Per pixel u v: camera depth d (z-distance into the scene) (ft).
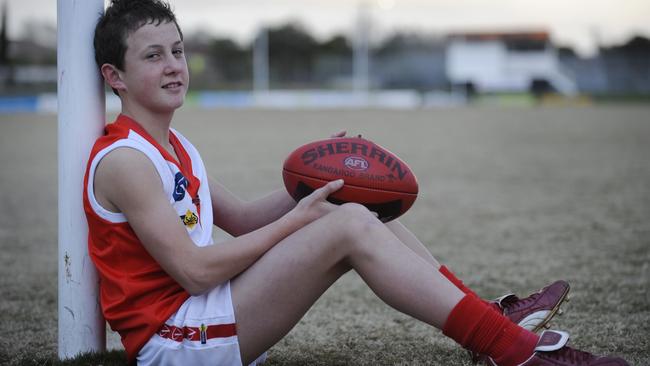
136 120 6.93
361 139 7.60
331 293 11.60
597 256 13.80
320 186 7.24
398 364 8.05
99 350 7.73
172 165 6.73
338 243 6.39
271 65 164.35
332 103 113.70
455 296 6.23
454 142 42.78
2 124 62.95
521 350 6.23
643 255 13.79
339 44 169.27
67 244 7.50
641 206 19.79
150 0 6.95
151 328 6.42
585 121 62.75
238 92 127.34
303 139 44.65
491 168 29.99
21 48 142.82
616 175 27.04
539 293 7.32
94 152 6.59
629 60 138.41
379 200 7.26
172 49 6.95
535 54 138.41
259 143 42.01
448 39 141.28
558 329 9.18
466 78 140.87
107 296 6.79
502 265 13.24
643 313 9.90
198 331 6.33
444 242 15.51
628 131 50.16
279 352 8.57
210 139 45.14
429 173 28.43
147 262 6.59
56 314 10.49
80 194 7.45
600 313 9.93
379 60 152.56
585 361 6.18
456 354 8.41
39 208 20.99
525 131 51.75
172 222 6.31
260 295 6.40
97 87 7.47
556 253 14.17
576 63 141.18
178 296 6.53
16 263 14.01
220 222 8.15
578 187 24.03
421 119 68.03
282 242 6.56
